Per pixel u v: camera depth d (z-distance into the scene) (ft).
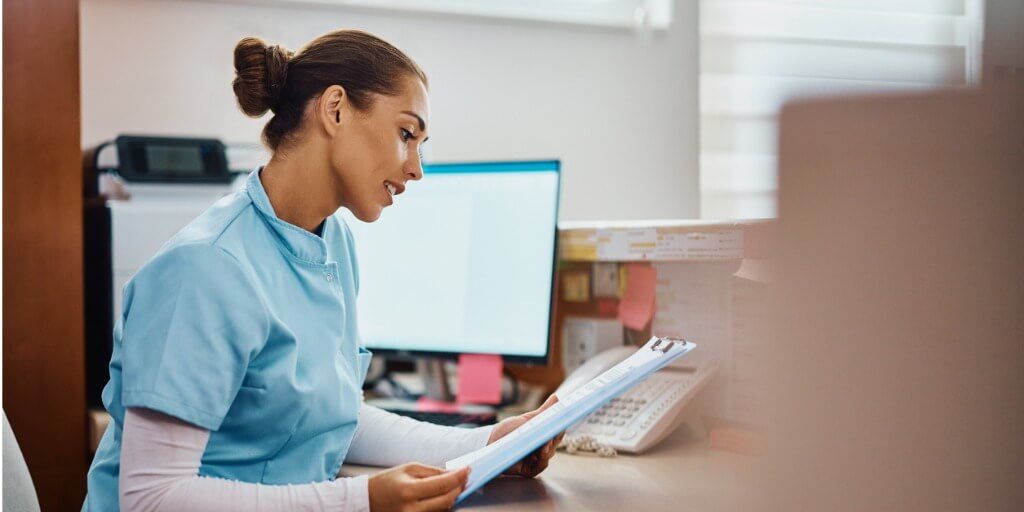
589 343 4.93
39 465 5.51
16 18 5.46
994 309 1.34
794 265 1.38
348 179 3.45
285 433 3.32
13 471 3.43
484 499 3.12
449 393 5.37
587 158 8.82
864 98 1.34
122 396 2.93
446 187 5.22
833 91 1.36
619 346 4.82
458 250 5.16
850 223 1.35
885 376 1.36
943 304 1.35
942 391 1.36
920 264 1.34
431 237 5.24
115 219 5.68
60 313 5.57
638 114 8.95
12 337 5.47
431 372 5.39
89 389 6.09
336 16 7.93
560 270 5.13
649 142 8.99
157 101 7.47
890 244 1.34
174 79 7.50
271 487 2.90
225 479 2.99
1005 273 1.34
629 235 4.57
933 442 1.37
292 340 3.23
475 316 5.08
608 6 8.79
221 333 2.97
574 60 8.71
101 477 3.34
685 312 4.31
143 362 2.89
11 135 5.46
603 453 3.74
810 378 1.39
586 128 8.80
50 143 5.55
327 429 3.48
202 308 2.95
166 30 7.47
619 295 4.85
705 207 8.93
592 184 8.85
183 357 2.89
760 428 1.49
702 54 9.00
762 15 8.69
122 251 5.70
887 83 1.34
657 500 3.06
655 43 8.93
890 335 1.35
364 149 3.43
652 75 8.95
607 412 4.04
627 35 8.86
